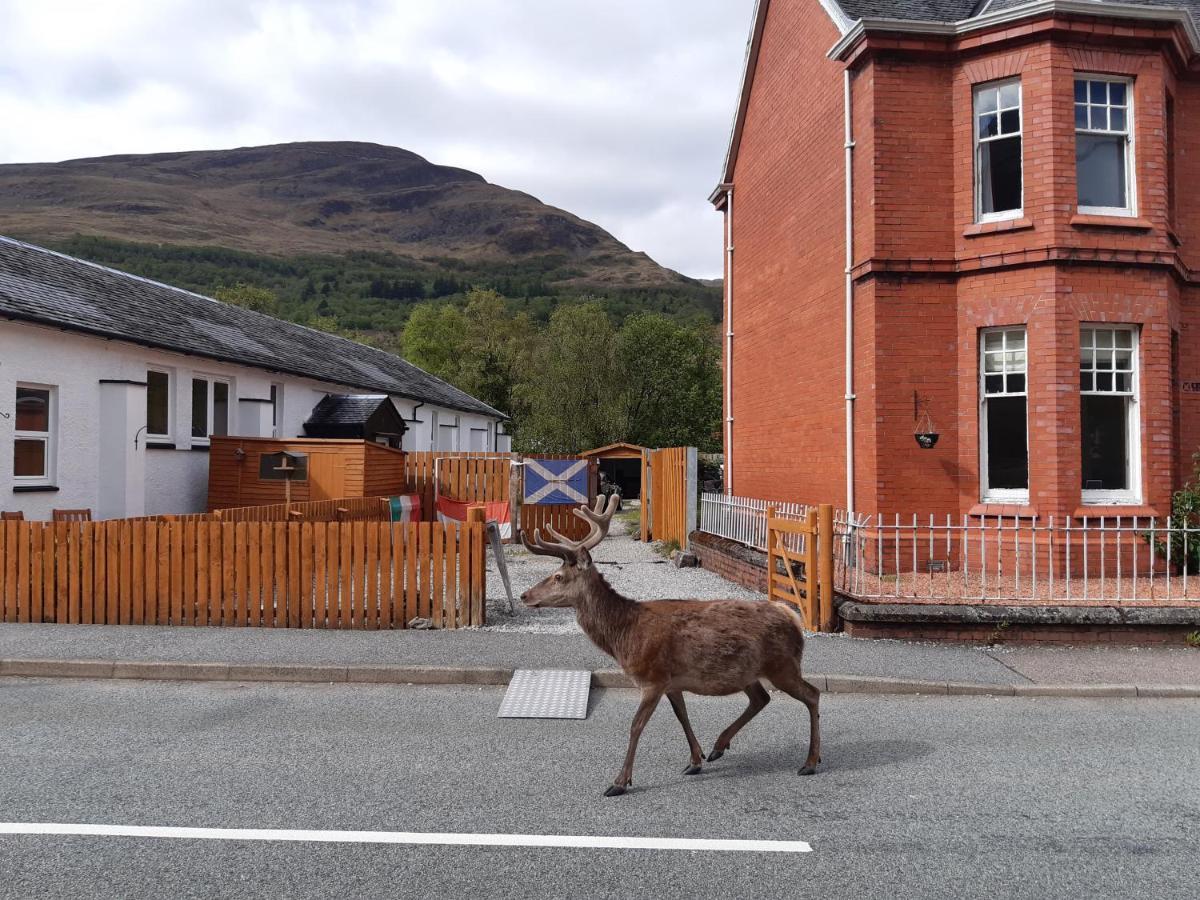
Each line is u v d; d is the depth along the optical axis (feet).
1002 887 12.69
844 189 42.80
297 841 14.15
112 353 51.16
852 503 41.65
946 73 40.14
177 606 31.96
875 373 39.42
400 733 20.58
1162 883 12.84
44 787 16.61
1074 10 37.04
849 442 41.63
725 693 17.75
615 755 19.11
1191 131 42.80
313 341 93.71
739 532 44.91
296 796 16.22
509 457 68.90
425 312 233.55
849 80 41.98
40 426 46.47
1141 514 37.27
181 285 579.48
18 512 40.83
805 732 21.03
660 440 156.35
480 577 32.01
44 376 45.91
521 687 24.25
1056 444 37.04
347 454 55.88
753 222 59.06
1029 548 37.37
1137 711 22.91
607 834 14.56
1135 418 38.45
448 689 24.97
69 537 32.24
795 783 17.30
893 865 13.42
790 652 17.92
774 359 54.34
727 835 14.57
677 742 20.22
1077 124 39.01
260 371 66.90
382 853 13.70
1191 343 42.52
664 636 17.22
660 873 13.08
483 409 131.75
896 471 39.34
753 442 59.00
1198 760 18.81
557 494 66.64
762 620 17.74
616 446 103.09
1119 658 27.37
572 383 141.79
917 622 29.50
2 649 27.76
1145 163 38.68
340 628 31.71
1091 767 18.33
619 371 144.56
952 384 39.60
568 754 19.11
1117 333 38.73
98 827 14.65
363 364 99.19
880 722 21.86
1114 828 14.97
